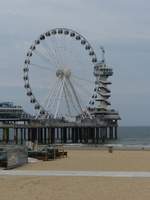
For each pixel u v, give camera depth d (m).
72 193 28.55
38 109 128.75
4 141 152.12
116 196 27.55
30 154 59.09
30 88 126.31
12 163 45.44
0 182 33.25
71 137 151.25
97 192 28.92
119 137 198.62
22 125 148.50
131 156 65.81
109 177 36.28
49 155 60.09
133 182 33.41
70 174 38.31
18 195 27.80
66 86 123.38
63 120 146.00
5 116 161.12
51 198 26.83
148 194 28.28
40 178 35.50
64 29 121.81
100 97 155.75
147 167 45.72
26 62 124.25
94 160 57.19
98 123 148.50
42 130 147.88
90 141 150.62
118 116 157.38
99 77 137.50
